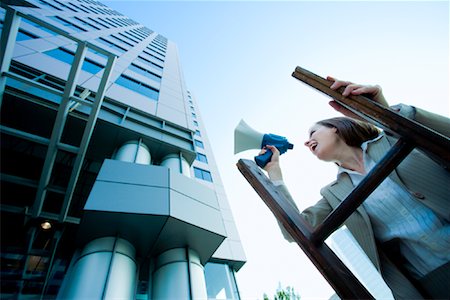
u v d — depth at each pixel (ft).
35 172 21.18
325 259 2.91
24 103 20.44
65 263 17.74
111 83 33.42
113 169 19.13
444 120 3.34
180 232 18.06
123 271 15.20
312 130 6.18
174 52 90.33
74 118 22.54
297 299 68.90
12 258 16.19
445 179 3.36
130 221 16.44
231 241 30.86
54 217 18.28
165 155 29.19
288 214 3.50
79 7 65.05
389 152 2.77
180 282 16.44
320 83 3.85
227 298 23.56
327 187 5.54
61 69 28.40
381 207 4.26
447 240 3.32
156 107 35.27
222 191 43.60
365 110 3.16
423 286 3.83
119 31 69.87
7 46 14.94
